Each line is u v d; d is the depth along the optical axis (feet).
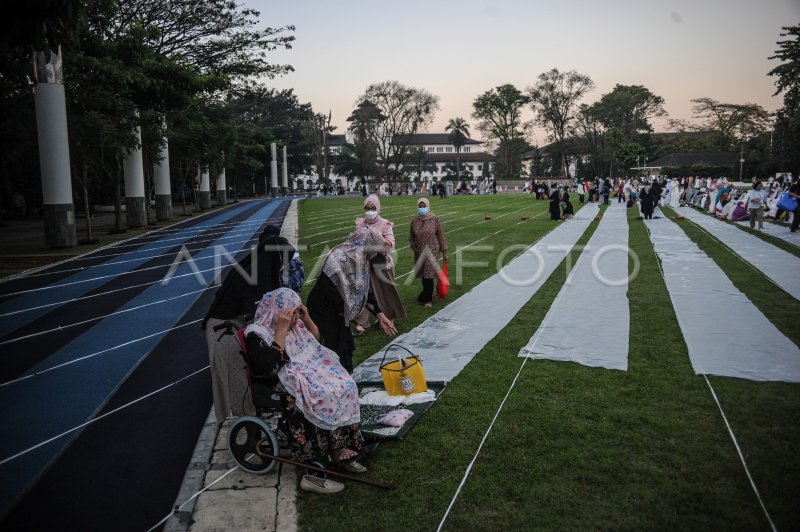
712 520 11.89
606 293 33.42
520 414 17.15
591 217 87.25
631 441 15.30
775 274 37.78
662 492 12.92
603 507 12.45
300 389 14.08
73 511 13.16
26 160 104.06
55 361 23.73
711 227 68.28
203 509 13.07
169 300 35.09
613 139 283.38
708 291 33.14
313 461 14.53
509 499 12.89
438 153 457.27
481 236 64.64
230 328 16.14
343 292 16.94
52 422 17.90
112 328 28.73
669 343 23.62
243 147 171.83
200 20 90.99
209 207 151.33
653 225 72.95
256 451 14.56
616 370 20.59
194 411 18.75
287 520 12.59
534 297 32.89
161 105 76.74
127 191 86.63
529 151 442.50
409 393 18.48
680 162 264.31
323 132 309.01
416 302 32.48
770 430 15.67
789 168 191.01
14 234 80.38
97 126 61.62
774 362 20.88
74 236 62.49
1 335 27.63
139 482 14.43
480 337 25.03
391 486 13.57
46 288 39.24
